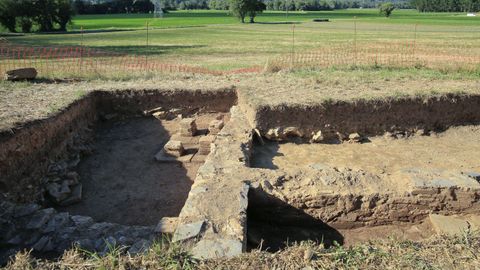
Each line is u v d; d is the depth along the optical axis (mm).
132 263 3830
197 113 12703
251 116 10359
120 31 48094
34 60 20781
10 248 5305
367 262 3797
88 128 11156
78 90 12023
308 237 6141
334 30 46781
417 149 9992
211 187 5965
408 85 12758
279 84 13125
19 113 8852
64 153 9227
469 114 11367
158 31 48062
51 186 7781
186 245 4445
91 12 93188
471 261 3799
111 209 7379
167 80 14172
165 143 10766
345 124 10547
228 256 4105
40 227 5637
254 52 26422
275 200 6141
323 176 6492
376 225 6266
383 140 10555
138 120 12398
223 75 15281
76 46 29625
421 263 3768
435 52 22656
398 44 27797
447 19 67812
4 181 6746
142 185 8367
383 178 6516
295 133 10297
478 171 8648
